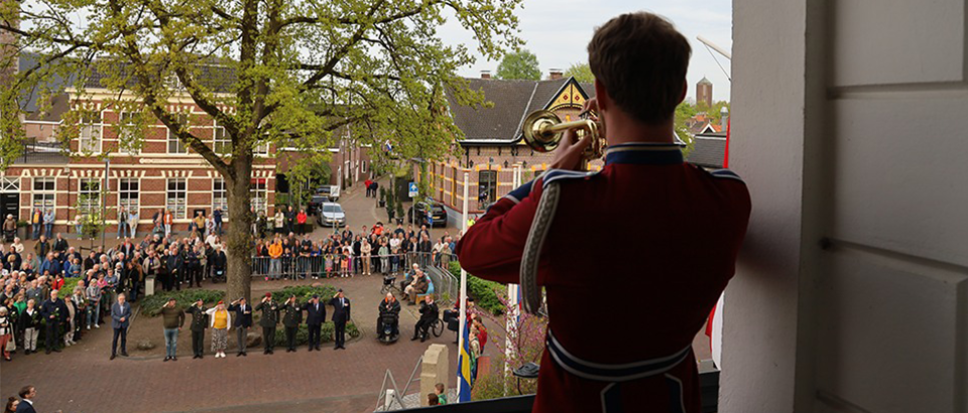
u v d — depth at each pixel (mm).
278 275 28688
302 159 19484
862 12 1677
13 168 35531
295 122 18359
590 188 1337
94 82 33562
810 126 1802
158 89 18484
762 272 1961
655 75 1332
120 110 19266
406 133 21203
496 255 1413
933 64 1494
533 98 40469
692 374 1514
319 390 17359
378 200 51031
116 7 18062
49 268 25562
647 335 1378
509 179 38438
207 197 38406
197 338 19406
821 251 1835
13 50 19562
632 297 1339
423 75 20391
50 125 39594
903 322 1605
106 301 23250
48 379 17516
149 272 25828
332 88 20969
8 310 19156
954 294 1479
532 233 1311
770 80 1904
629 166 1354
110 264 25422
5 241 34344
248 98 19797
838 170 1780
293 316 20156
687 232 1344
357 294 26641
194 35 17688
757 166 1966
